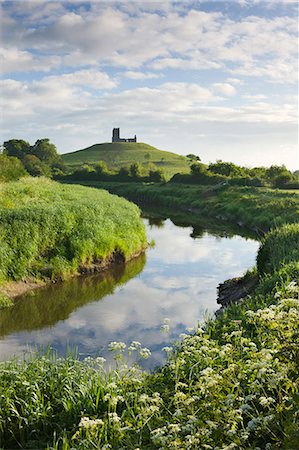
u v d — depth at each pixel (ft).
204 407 20.90
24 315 56.90
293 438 17.17
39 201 97.81
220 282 72.49
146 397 22.26
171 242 111.96
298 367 20.33
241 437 18.37
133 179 311.27
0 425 25.54
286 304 22.54
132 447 21.12
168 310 58.23
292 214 127.24
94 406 26.84
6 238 69.41
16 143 442.50
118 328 51.67
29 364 32.32
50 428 26.23
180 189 228.43
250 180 220.64
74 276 75.72
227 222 152.87
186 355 30.50
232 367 22.13
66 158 546.67
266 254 62.69
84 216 87.92
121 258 88.07
